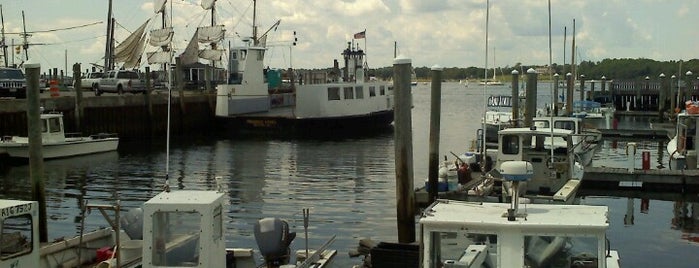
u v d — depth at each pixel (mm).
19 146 35312
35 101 19047
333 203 25406
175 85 63531
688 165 29969
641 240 19516
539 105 79875
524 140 22438
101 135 41812
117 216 11625
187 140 51312
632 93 80500
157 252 11281
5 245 10914
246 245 18641
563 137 22344
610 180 28859
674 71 135625
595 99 81312
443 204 10172
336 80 60219
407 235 17469
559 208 9922
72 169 34906
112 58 71875
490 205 10141
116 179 31938
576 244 8961
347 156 41781
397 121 17359
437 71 21781
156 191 28719
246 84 56625
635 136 54875
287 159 40281
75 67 42375
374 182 30969
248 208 24422
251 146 47594
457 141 50969
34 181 18859
